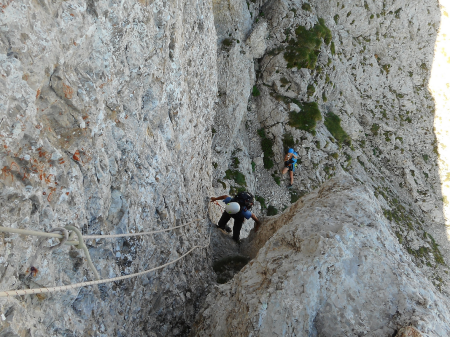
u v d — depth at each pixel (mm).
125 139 3174
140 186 3553
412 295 3082
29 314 2070
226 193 10711
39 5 1983
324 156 13312
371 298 3084
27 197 1996
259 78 13195
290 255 3686
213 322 3832
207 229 6508
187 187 5258
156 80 3623
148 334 3939
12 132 1837
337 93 15148
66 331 2477
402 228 15000
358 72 16500
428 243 15414
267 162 13039
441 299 3506
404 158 16500
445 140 16828
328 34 13508
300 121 12945
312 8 13633
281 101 13078
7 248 1854
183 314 4566
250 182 12078
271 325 3107
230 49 11188
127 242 3346
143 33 3207
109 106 2885
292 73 12867
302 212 4379
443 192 16281
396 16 16531
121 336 3316
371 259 3293
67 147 2395
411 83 17281
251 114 13234
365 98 16719
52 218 2244
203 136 6484
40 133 2115
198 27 5488
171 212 4414
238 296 3729
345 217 3912
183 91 4473
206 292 5227
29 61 1914
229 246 6973
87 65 2529
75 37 2305
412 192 16266
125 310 3416
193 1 4957
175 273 4551
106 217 3043
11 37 1765
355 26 16016
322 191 4855
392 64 17125
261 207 12234
